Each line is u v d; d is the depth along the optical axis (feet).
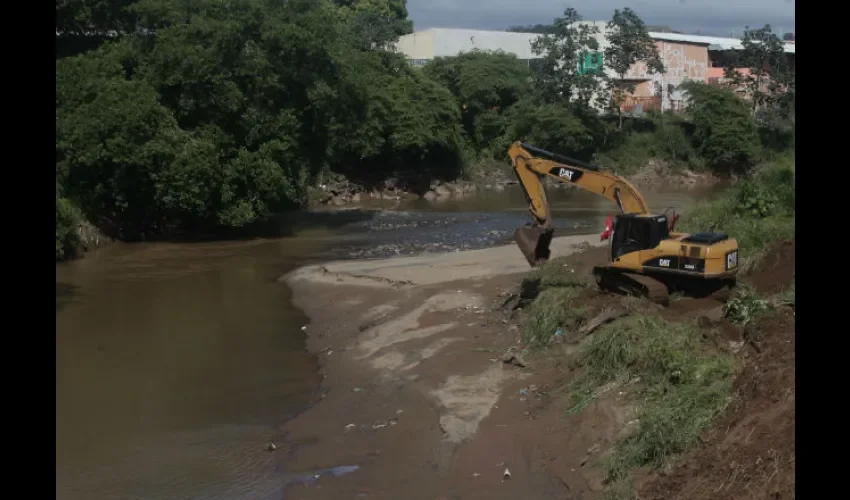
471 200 168.04
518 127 199.52
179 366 57.26
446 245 106.01
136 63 116.16
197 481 39.73
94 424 46.65
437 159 184.85
